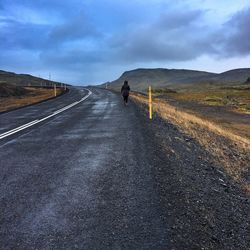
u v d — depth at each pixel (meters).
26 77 160.12
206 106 54.97
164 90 99.75
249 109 51.31
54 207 5.90
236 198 8.10
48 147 11.15
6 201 6.22
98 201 6.12
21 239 4.82
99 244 4.64
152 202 6.04
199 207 6.34
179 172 8.48
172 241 4.73
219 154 13.77
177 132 16.16
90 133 13.61
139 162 8.71
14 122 19.00
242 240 5.47
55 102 34.34
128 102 30.14
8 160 9.48
